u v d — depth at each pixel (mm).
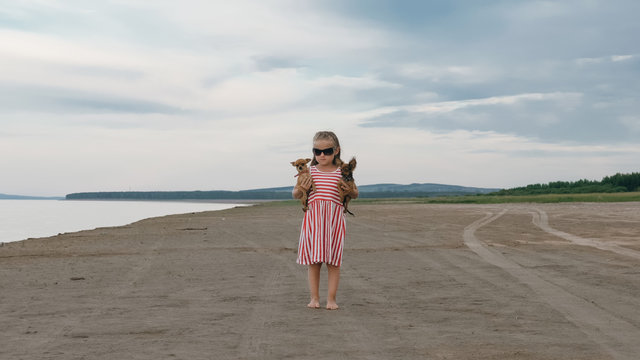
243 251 9961
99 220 35438
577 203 40469
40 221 34375
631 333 4016
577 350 3574
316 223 5000
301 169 5086
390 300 5352
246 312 4785
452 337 3908
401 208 35750
